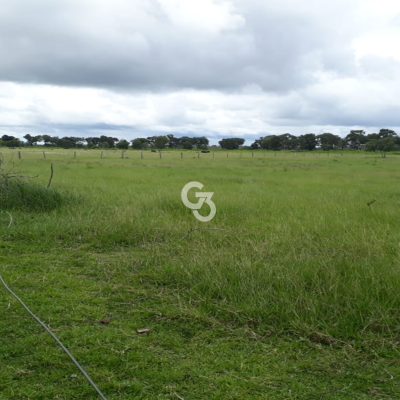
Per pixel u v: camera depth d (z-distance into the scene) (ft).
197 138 402.72
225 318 12.54
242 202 31.99
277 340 11.39
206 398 8.89
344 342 11.15
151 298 14.16
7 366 9.83
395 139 339.98
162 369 9.90
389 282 14.14
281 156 198.80
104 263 17.71
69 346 10.82
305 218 27.09
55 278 15.78
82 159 117.91
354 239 21.31
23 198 28.68
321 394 9.08
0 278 14.79
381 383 9.53
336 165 106.32
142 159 127.24
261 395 9.02
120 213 25.48
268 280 14.65
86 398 8.80
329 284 14.05
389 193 41.70
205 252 18.44
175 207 29.58
